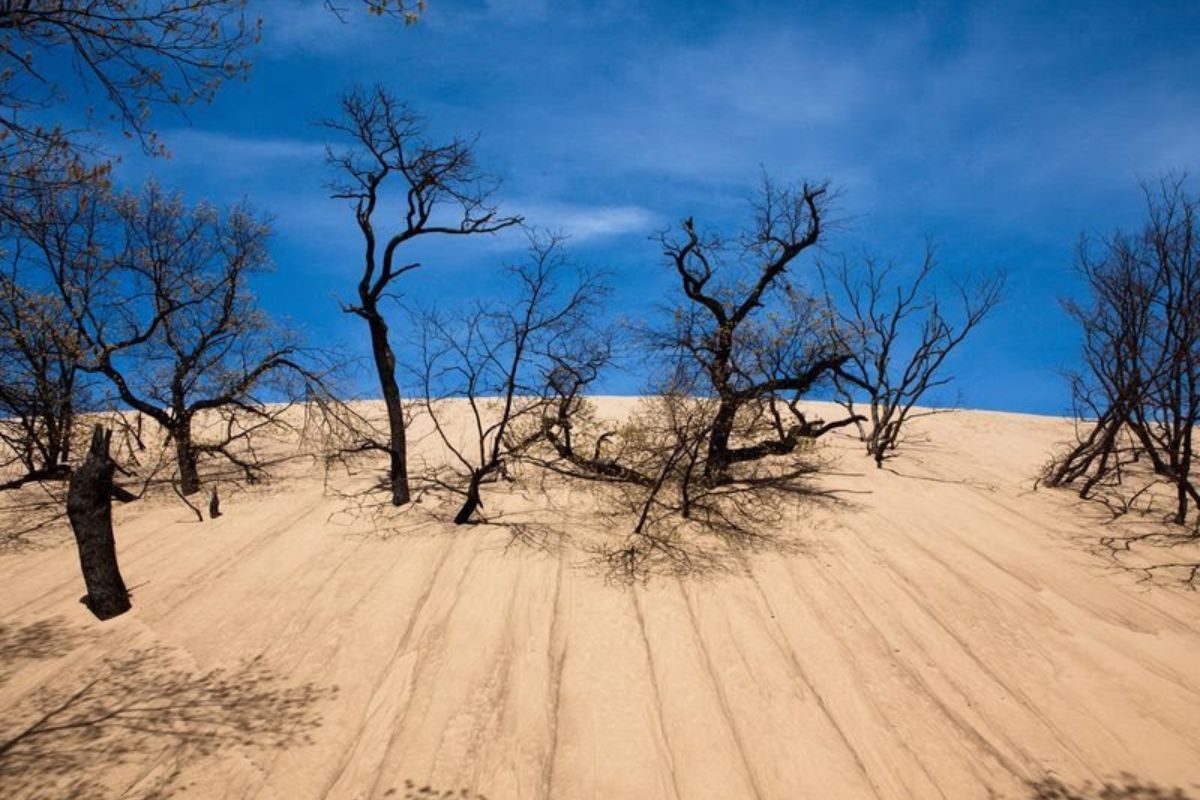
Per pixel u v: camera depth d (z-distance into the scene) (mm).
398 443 12625
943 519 12297
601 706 7305
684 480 11789
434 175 11805
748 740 6891
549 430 13438
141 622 8688
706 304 12812
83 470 8898
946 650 8352
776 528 11742
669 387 12281
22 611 8930
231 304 14156
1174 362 12055
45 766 6273
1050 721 7195
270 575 9969
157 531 11609
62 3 4426
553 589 9641
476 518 11992
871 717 7207
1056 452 17969
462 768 6457
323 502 12969
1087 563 10656
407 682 7641
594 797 6188
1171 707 7375
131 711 7055
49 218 6082
